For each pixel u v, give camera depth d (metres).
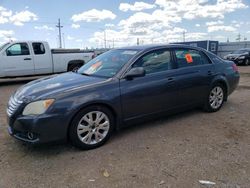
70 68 13.12
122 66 4.65
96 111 4.21
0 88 10.75
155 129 5.02
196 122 5.41
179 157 3.89
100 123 4.30
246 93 8.42
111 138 4.62
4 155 4.02
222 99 6.22
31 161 3.84
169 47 5.29
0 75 11.33
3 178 3.41
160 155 3.96
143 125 5.23
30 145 4.31
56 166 3.69
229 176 3.37
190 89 5.43
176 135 4.73
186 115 5.84
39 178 3.39
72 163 3.77
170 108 5.18
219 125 5.23
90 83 4.31
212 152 4.04
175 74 5.16
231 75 6.32
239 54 24.11
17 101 4.09
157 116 5.06
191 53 5.63
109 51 5.62
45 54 12.27
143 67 4.79
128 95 4.51
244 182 3.24
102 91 4.25
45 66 12.30
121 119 4.52
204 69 5.71
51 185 3.24
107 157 3.93
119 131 4.92
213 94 5.98
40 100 3.88
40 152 4.12
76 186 3.21
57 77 4.91
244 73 15.60
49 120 3.83
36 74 12.17
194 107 5.72
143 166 3.64
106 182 3.28
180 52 5.43
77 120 4.04
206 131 4.92
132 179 3.33
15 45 11.56
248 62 24.00
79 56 13.27
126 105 4.52
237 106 6.65
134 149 4.18
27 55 11.81
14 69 11.57
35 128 3.80
